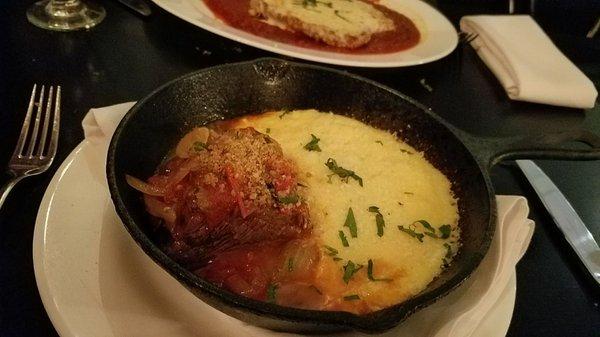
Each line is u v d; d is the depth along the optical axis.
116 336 0.19
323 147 0.28
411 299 0.18
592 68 0.47
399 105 0.28
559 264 0.27
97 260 0.21
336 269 0.22
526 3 0.58
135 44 0.40
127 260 0.21
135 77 0.36
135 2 0.44
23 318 0.20
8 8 0.41
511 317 0.22
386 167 0.27
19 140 0.28
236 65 0.28
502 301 0.22
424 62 0.40
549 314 0.24
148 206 0.23
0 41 0.37
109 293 0.20
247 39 0.38
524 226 0.24
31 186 0.26
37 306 0.21
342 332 0.19
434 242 0.24
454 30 0.46
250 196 0.23
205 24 0.38
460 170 0.26
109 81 0.35
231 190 0.23
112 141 0.22
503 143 0.26
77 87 0.34
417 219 0.25
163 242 0.22
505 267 0.22
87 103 0.33
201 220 0.22
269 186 0.24
